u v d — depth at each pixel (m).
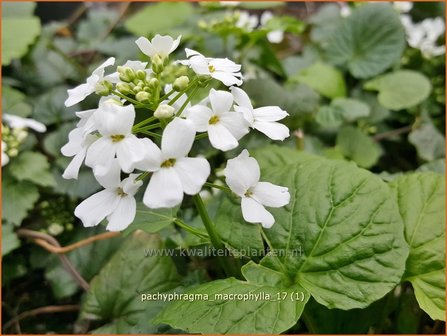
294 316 0.11
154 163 0.10
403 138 0.22
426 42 0.24
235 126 0.11
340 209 0.13
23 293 0.19
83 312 0.15
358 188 0.13
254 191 0.12
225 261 0.14
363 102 0.22
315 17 0.26
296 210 0.13
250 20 0.23
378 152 0.20
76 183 0.18
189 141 0.10
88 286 0.17
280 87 0.20
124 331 0.14
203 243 0.14
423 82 0.21
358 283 0.12
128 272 0.15
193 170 0.10
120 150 0.10
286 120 0.19
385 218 0.13
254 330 0.11
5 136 0.18
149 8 0.25
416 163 0.22
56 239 0.19
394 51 0.22
